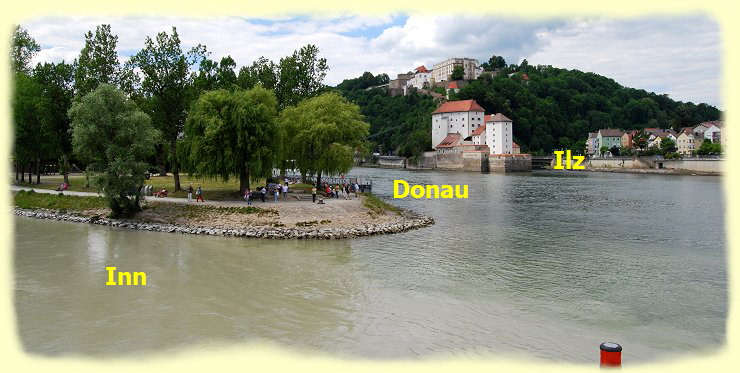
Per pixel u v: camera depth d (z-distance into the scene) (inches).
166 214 2028.8
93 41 2748.5
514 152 7736.2
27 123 2827.3
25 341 852.0
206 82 2635.3
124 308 1011.9
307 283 1200.8
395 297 1107.3
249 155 2111.2
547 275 1307.8
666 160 6776.6
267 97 2395.4
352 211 2098.9
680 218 2340.1
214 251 1529.3
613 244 1716.3
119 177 1972.2
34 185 2923.2
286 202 2150.6
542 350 836.6
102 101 1950.1
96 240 1690.5
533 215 2442.2
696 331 933.8
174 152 2503.7
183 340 858.8
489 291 1163.3
